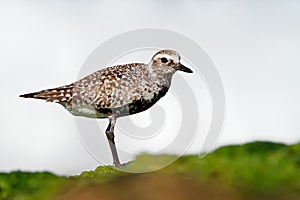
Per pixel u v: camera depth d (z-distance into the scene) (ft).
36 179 36.83
